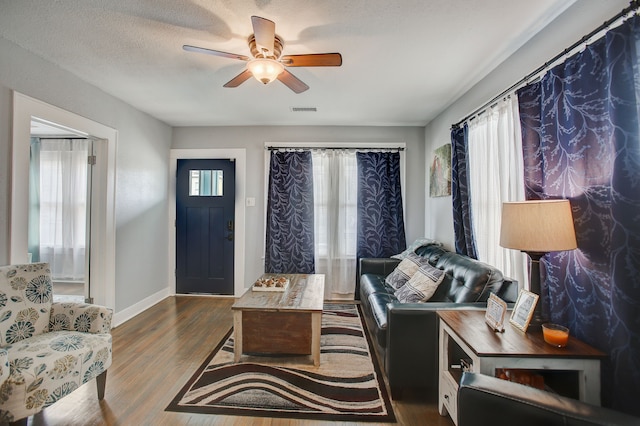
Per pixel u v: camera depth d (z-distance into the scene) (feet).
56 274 14.60
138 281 11.44
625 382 4.12
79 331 6.30
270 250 13.21
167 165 13.52
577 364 4.32
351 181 13.37
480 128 8.44
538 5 5.48
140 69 8.14
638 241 4.02
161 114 12.01
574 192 4.97
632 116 4.07
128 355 8.09
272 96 10.06
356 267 13.12
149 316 11.00
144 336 9.29
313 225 13.24
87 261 9.85
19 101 6.97
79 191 14.40
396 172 13.28
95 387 6.64
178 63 7.79
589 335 4.72
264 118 12.53
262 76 6.47
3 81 6.68
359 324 10.29
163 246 13.21
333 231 13.24
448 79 8.63
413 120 12.71
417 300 7.76
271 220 13.28
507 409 3.21
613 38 4.24
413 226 13.51
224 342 8.87
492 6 5.52
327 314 11.27
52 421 5.58
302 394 6.47
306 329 7.71
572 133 4.99
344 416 5.83
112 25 6.16
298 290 8.98
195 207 13.70
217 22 6.02
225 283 13.66
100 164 9.82
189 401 6.19
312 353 7.63
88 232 9.84
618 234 4.18
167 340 9.01
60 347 5.54
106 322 6.39
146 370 7.35
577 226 4.91
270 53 6.06
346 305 12.34
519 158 6.74
